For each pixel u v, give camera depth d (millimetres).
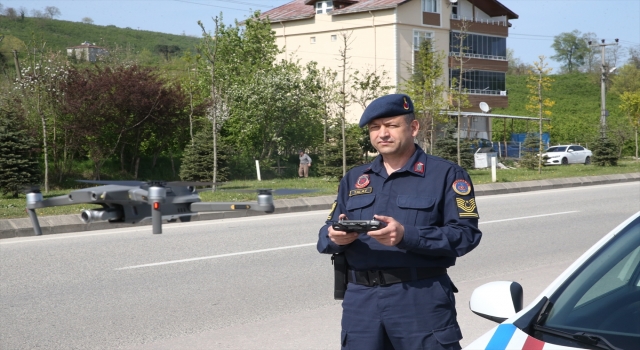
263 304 7348
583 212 15797
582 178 25672
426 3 48062
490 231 12828
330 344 5902
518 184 23219
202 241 11562
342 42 48406
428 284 3293
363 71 47469
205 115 32656
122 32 112500
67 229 13508
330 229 3186
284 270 9148
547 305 2947
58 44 92438
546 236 12203
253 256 10148
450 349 3275
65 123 27734
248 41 38844
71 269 9172
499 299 3088
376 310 3301
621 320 2787
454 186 3334
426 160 3438
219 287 8156
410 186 3387
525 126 57438
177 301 7484
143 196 4340
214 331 6340
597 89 90812
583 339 2656
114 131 29469
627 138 50875
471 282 8250
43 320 6758
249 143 34562
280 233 12547
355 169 3602
